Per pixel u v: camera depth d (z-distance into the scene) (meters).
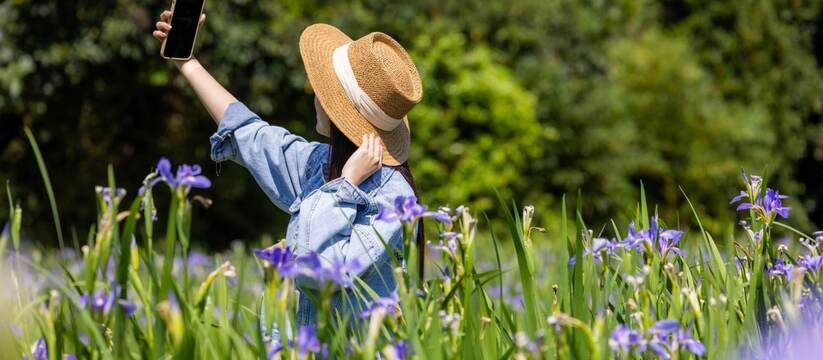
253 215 11.39
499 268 2.01
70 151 10.87
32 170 10.90
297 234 2.42
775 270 2.12
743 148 13.84
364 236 2.33
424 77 11.11
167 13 2.79
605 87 12.72
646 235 1.97
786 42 14.70
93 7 9.42
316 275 1.65
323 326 1.65
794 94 14.84
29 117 10.38
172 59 2.77
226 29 9.69
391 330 1.97
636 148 12.95
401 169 2.59
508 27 11.91
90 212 11.20
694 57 14.30
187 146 11.29
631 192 12.67
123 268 1.72
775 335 1.97
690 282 2.19
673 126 13.55
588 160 12.41
